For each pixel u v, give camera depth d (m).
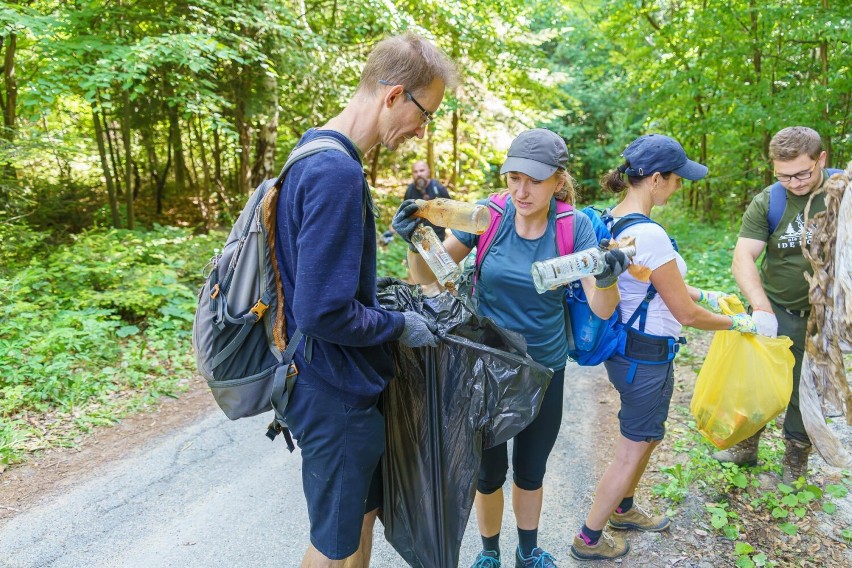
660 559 2.45
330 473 1.59
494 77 12.38
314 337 1.49
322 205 1.39
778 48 7.97
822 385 2.53
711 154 10.20
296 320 1.41
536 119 14.20
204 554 2.62
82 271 5.72
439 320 1.84
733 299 2.50
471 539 2.69
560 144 1.86
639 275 1.96
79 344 4.66
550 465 3.30
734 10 8.09
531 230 2.00
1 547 2.65
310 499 1.64
